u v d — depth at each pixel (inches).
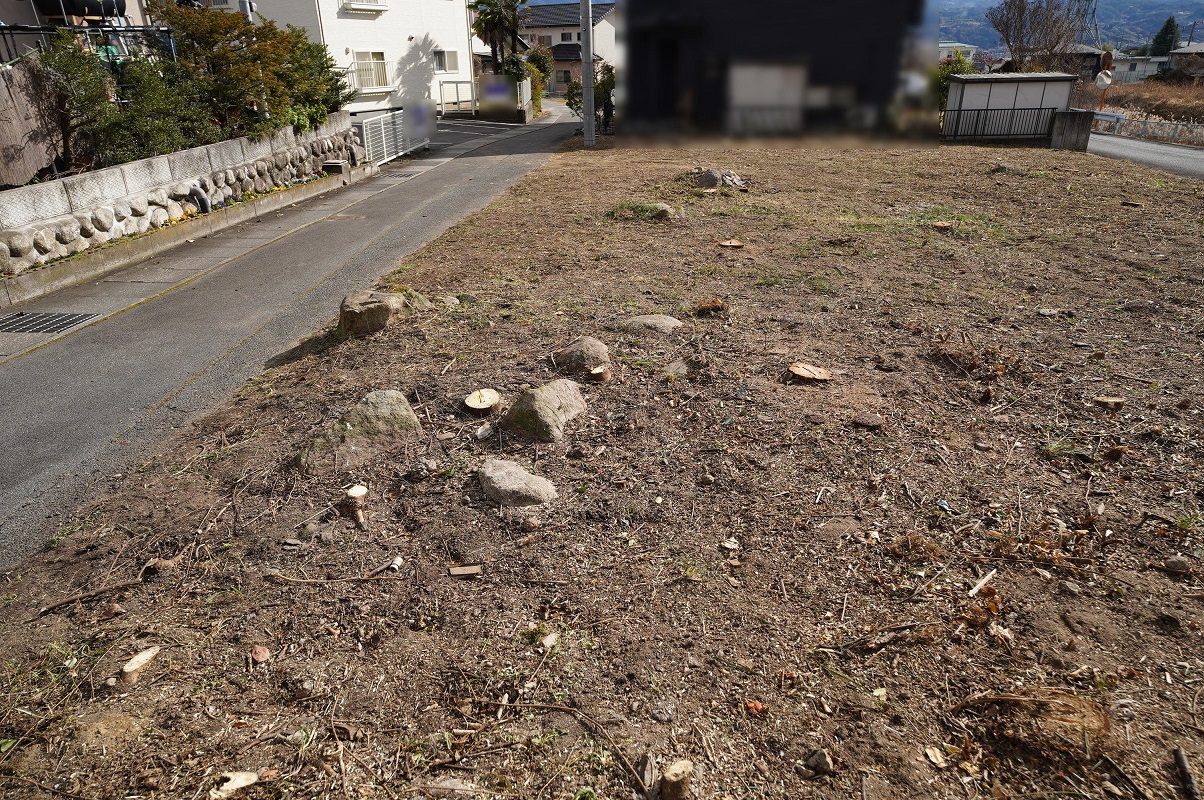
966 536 107.8
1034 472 123.6
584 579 103.0
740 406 145.8
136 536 119.4
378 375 166.7
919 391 151.8
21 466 145.6
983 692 81.4
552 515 116.3
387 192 462.3
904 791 71.4
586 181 449.4
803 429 136.8
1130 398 146.6
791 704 81.9
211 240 335.6
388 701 85.4
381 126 603.5
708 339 179.0
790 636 91.4
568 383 149.2
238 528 118.5
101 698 87.7
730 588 100.0
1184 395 146.9
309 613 99.7
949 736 77.0
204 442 149.6
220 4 833.5
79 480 139.4
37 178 296.2
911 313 197.0
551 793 72.9
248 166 409.1
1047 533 107.2
